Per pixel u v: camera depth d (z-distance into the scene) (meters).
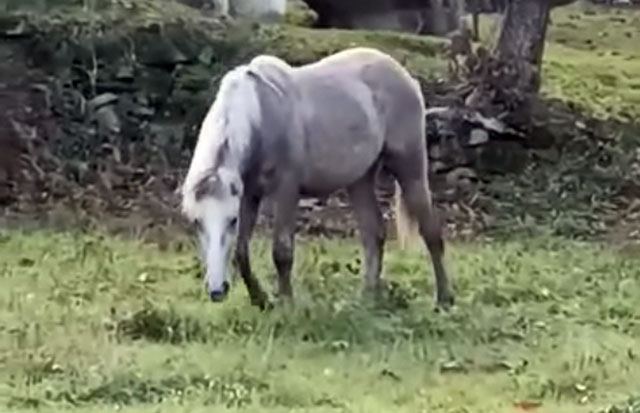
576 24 32.69
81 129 21.47
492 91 22.36
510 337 13.19
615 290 15.50
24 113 21.50
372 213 14.76
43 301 14.02
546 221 20.23
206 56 23.00
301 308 13.41
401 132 14.59
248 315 13.27
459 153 21.78
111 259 16.27
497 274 16.19
